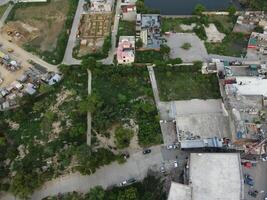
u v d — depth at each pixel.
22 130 171.62
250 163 155.75
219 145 159.00
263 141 157.75
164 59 196.38
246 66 187.75
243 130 157.12
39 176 152.75
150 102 178.50
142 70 191.62
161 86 185.88
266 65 188.12
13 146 165.88
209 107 177.12
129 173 156.25
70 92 184.62
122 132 161.75
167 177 153.88
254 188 149.75
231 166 146.88
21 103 179.75
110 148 163.62
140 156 161.00
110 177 155.25
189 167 147.50
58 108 178.38
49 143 165.75
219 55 199.38
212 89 183.62
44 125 172.00
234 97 170.62
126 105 177.62
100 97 178.25
